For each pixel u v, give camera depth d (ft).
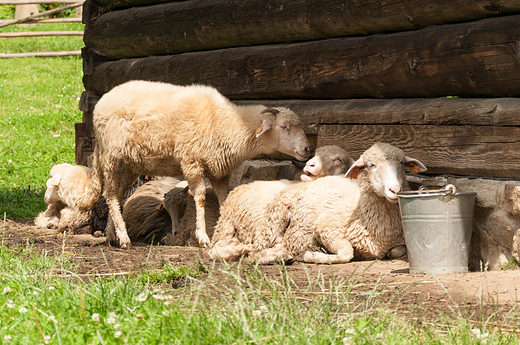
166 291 12.52
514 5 15.11
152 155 21.80
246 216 20.12
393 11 18.16
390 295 12.84
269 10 22.39
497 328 10.15
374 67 18.90
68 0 66.64
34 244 21.36
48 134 47.83
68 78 63.67
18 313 10.68
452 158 16.70
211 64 24.99
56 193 26.17
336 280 14.39
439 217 15.28
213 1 25.27
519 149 14.98
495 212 15.62
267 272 15.90
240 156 21.47
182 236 23.48
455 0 16.33
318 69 20.90
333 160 19.33
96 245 22.38
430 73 17.21
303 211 18.40
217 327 9.25
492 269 15.87
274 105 22.99
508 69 15.21
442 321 10.34
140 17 28.81
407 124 17.95
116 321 9.68
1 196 33.17
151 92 21.80
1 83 61.16
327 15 20.26
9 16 88.63
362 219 17.38
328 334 9.25
